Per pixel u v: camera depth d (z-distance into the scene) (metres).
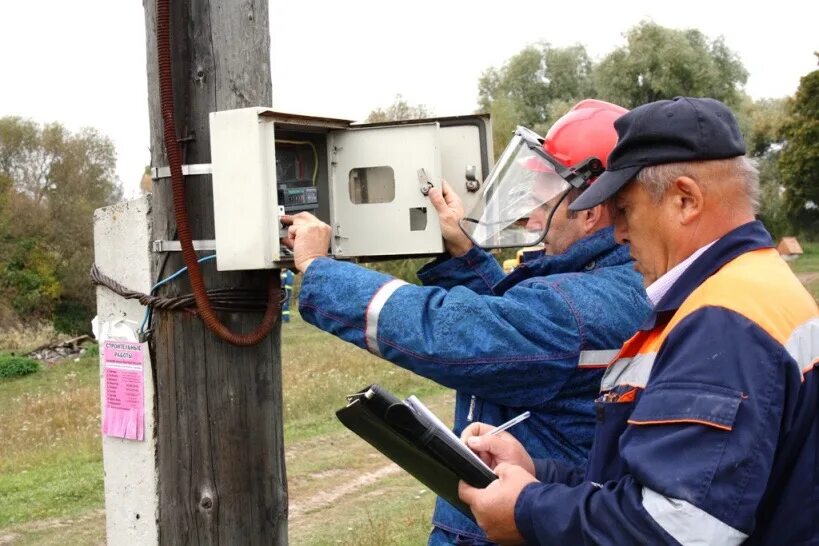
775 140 45.03
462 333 2.48
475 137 3.34
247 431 3.27
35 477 10.07
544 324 2.50
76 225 41.12
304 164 3.17
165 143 3.10
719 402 1.77
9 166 42.59
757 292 1.87
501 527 2.14
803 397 1.83
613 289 2.60
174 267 3.23
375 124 3.13
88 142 43.00
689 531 1.74
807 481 1.83
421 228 3.14
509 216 3.00
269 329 3.20
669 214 2.03
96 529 8.17
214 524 3.24
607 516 1.88
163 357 3.26
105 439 3.44
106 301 3.41
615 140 2.77
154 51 3.23
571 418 2.63
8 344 32.81
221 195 2.90
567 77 45.28
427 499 8.36
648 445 1.83
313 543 7.29
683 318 1.91
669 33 37.44
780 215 43.91
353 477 9.40
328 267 2.68
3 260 39.28
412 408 2.27
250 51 3.21
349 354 18.36
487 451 2.50
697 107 2.02
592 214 2.76
